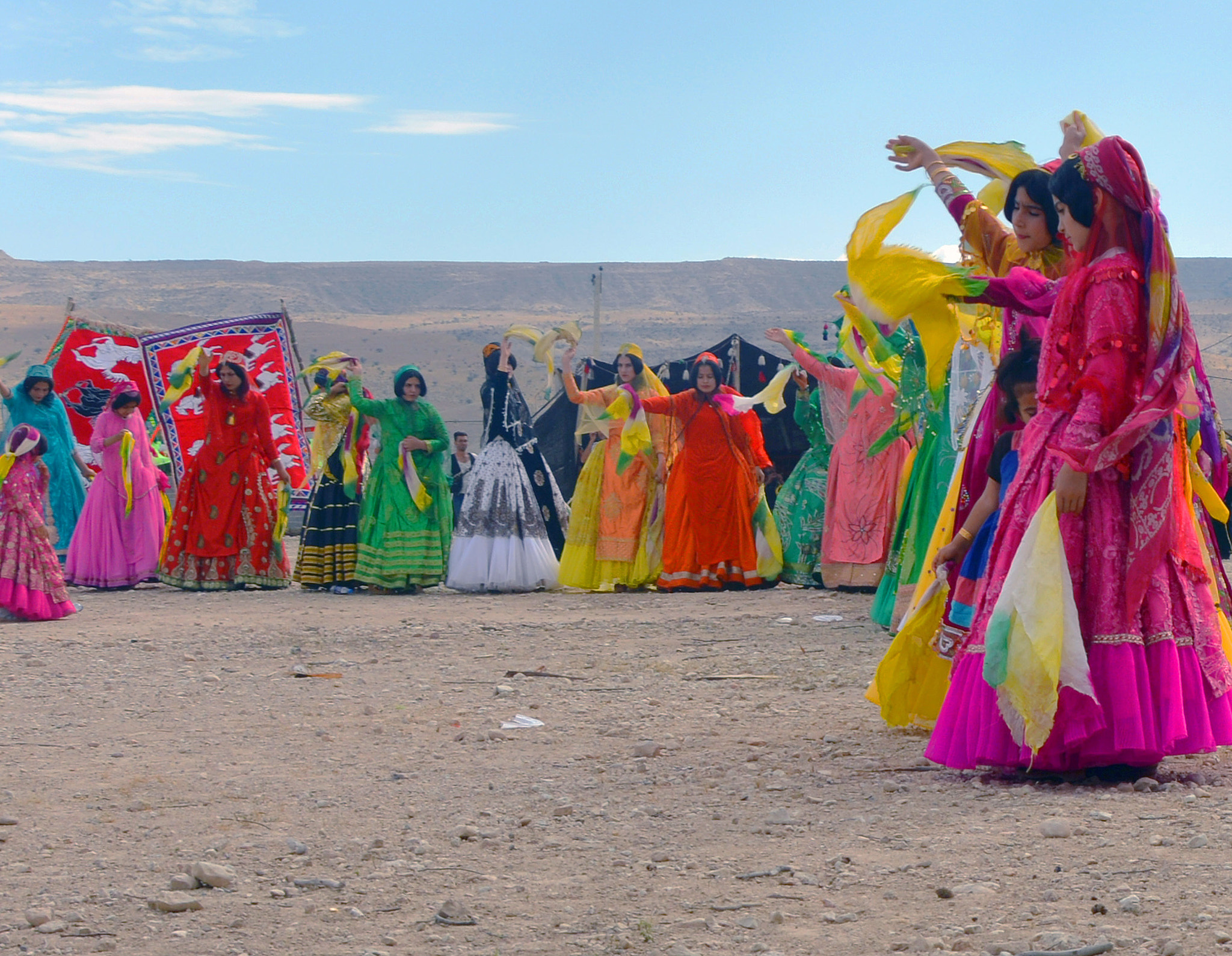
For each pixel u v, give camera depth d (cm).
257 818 488
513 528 1344
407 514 1339
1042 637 454
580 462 1911
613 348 17988
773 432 1795
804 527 1295
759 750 573
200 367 1370
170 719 691
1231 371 8669
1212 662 471
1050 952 307
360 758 590
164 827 477
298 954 344
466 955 337
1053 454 464
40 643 979
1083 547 469
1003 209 544
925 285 512
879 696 582
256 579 1379
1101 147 465
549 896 383
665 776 532
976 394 783
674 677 794
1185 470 486
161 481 1440
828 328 1270
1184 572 479
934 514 848
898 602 870
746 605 1161
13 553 1113
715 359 1312
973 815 437
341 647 948
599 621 1071
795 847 417
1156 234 459
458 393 12744
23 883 411
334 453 1374
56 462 1507
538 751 597
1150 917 328
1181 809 427
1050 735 462
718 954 326
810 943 330
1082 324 473
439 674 827
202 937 359
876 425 1202
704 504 1297
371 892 395
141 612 1179
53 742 637
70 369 1858
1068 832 403
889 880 375
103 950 350
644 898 376
